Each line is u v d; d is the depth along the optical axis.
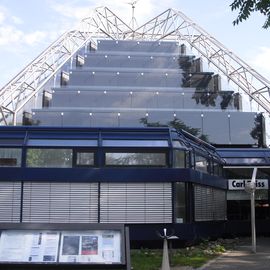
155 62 65.38
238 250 21.45
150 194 21.28
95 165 21.41
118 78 59.41
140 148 21.80
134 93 54.84
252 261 17.27
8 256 7.41
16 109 51.25
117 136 22.11
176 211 21.50
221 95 55.66
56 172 20.91
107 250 7.54
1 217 20.67
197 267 15.74
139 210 21.11
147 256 18.22
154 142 22.11
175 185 21.55
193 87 59.81
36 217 20.70
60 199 20.86
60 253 7.46
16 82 56.22
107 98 54.16
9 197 20.81
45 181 20.89
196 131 49.16
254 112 50.72
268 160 33.22
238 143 49.34
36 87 56.25
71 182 20.98
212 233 26.27
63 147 21.41
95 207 20.89
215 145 49.00
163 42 71.94
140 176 21.22
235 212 32.38
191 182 22.36
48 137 21.78
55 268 7.34
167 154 21.89
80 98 53.81
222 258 18.20
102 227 7.80
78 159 21.47
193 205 22.69
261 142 50.03
